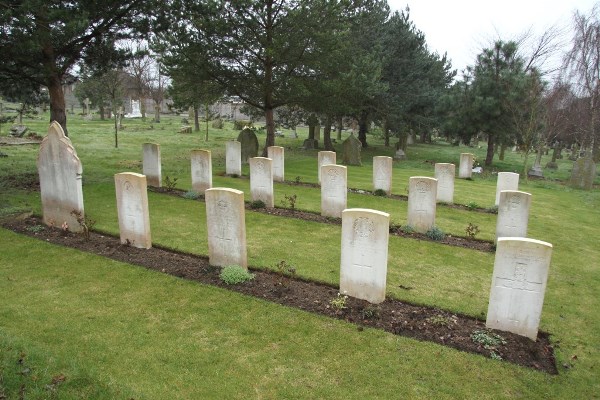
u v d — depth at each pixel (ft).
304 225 36.81
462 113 93.86
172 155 79.25
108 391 13.73
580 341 20.10
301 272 25.80
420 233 36.42
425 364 17.22
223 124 160.66
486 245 34.53
